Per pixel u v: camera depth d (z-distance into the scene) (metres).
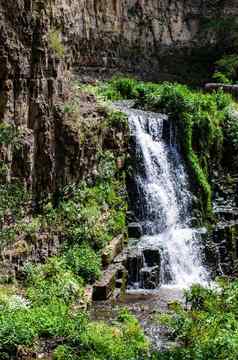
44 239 17.61
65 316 15.08
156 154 24.45
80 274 18.19
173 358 13.30
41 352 13.72
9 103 16.30
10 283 16.16
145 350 14.02
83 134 19.61
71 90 20.80
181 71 38.38
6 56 16.00
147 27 36.84
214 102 29.19
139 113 25.67
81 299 16.95
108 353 13.75
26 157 16.75
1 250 15.98
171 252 21.81
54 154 18.27
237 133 27.86
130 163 23.42
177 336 14.96
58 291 16.52
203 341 13.80
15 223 16.47
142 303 18.08
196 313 15.25
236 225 24.52
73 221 19.08
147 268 20.47
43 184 17.88
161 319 15.96
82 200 19.80
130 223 22.55
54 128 18.25
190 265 22.33
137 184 23.34
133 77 35.12
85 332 14.52
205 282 21.73
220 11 39.53
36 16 17.08
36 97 17.36
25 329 13.94
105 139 21.95
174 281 21.42
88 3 32.12
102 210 20.66
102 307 17.38
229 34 38.91
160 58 37.69
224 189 26.75
